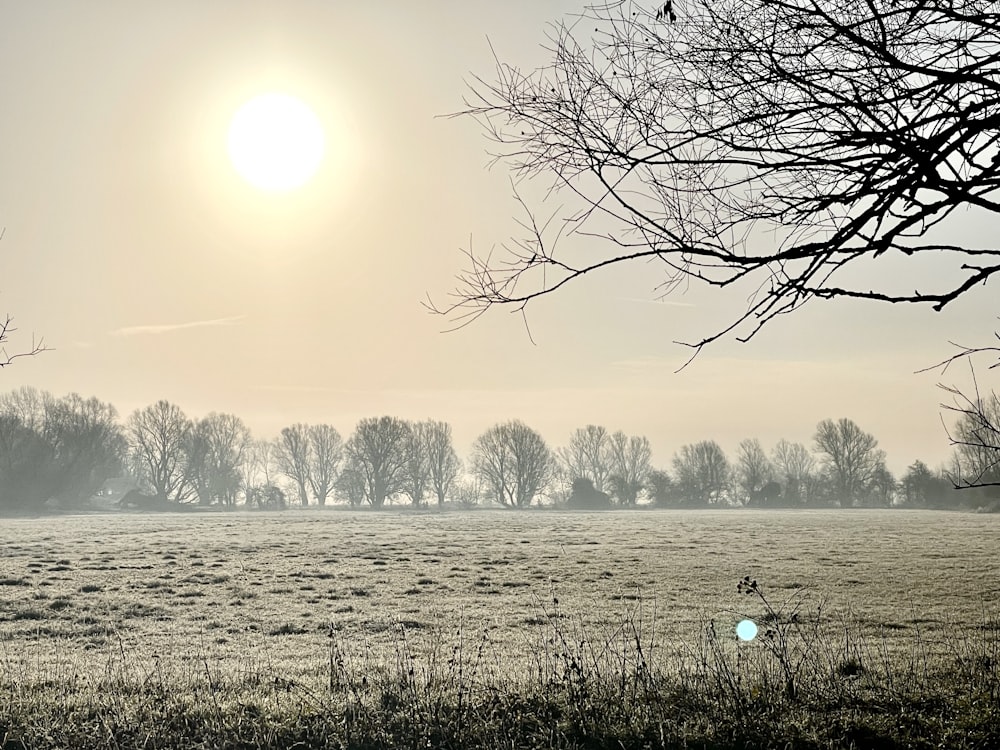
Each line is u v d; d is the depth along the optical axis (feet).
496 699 31.24
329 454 495.82
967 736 27.55
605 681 33.58
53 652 56.29
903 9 14.58
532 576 106.73
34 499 338.13
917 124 14.90
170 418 416.67
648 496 459.73
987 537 179.83
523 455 459.32
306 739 28.25
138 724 29.27
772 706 30.89
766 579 103.35
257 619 73.82
